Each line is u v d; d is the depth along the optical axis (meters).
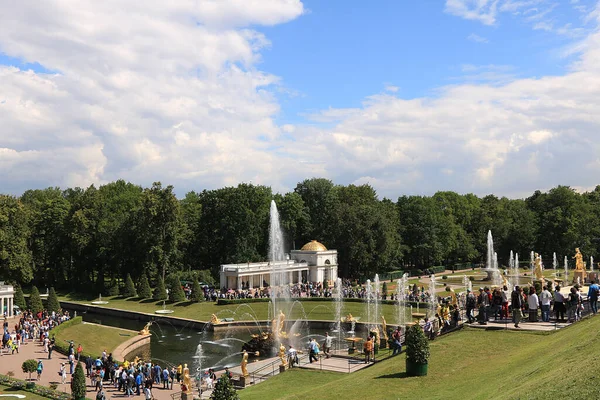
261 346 70.31
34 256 145.50
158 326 96.25
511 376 29.94
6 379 54.72
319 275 139.50
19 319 98.12
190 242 155.00
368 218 148.00
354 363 49.97
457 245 181.00
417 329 36.69
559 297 43.44
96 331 84.62
